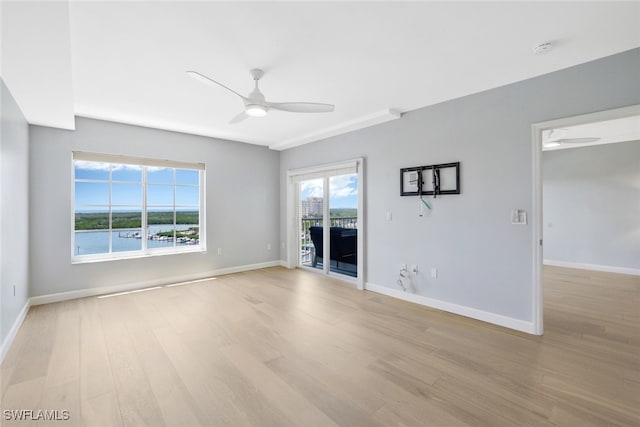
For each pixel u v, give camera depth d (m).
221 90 3.02
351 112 3.79
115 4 1.72
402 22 1.95
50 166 3.64
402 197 3.83
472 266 3.20
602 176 5.51
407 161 3.77
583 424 1.63
